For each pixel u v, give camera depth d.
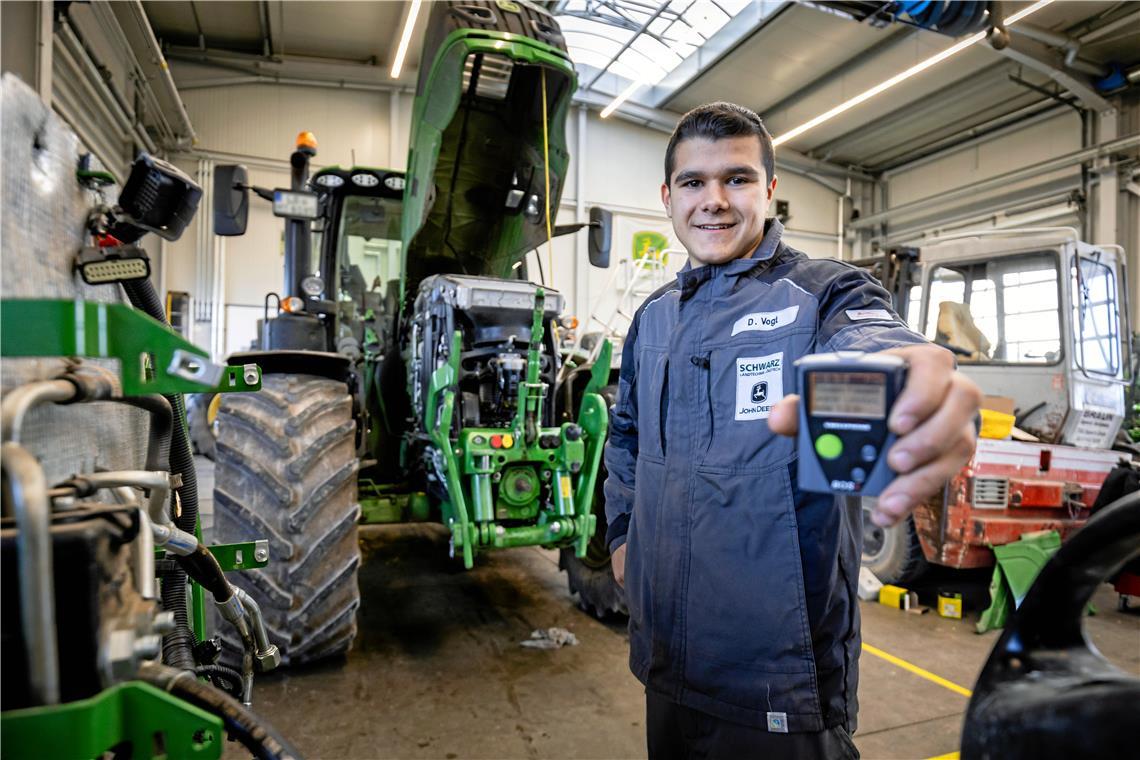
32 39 4.11
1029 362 3.54
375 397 2.98
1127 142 7.95
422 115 2.41
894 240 11.27
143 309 0.85
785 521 0.85
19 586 0.42
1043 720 0.38
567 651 2.22
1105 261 3.80
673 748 0.96
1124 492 2.36
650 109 10.27
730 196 0.93
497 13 2.25
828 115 8.95
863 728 1.82
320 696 1.86
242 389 0.78
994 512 2.88
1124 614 2.99
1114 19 7.36
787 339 0.86
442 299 2.31
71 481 0.56
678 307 1.01
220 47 8.73
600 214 2.81
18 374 0.56
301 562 1.82
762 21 7.91
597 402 2.22
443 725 1.72
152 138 7.99
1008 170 9.63
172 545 0.71
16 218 0.57
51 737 0.41
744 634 0.86
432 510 2.48
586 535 2.16
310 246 2.78
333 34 8.47
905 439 0.41
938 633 2.67
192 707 0.47
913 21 6.32
